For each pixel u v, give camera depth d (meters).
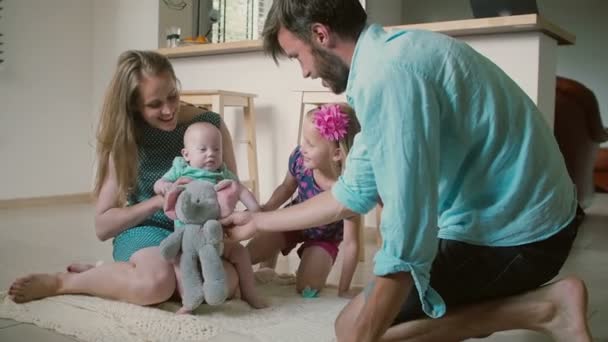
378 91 1.00
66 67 4.32
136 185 1.76
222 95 2.97
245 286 1.65
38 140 4.16
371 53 1.04
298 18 1.09
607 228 3.47
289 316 1.57
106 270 1.60
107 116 1.68
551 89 2.62
